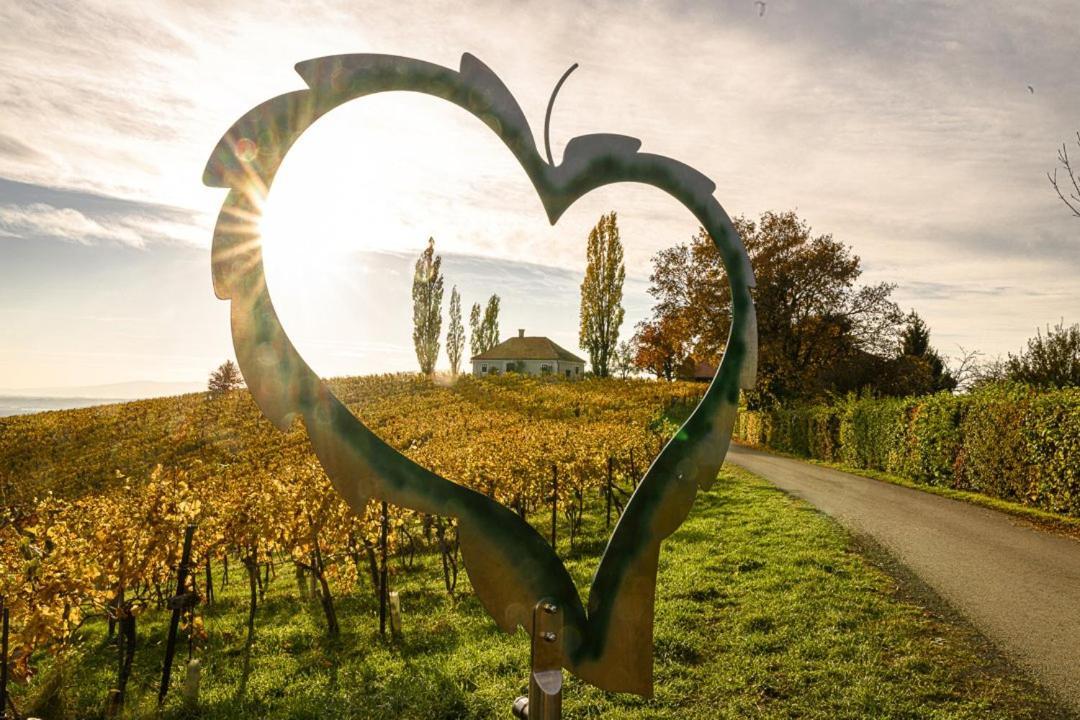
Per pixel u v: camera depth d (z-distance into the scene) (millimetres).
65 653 5484
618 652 1654
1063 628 6035
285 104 1305
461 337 63375
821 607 6617
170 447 24609
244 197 1285
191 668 5535
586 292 52469
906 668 5238
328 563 7965
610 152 1569
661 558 8891
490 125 1462
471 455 11828
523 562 1540
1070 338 17266
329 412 1346
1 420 32406
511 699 5031
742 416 36781
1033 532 10164
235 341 1279
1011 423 12766
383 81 1362
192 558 7266
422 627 7137
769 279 32625
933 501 13258
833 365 32781
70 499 18938
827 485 15945
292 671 6152
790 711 4684
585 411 29703
